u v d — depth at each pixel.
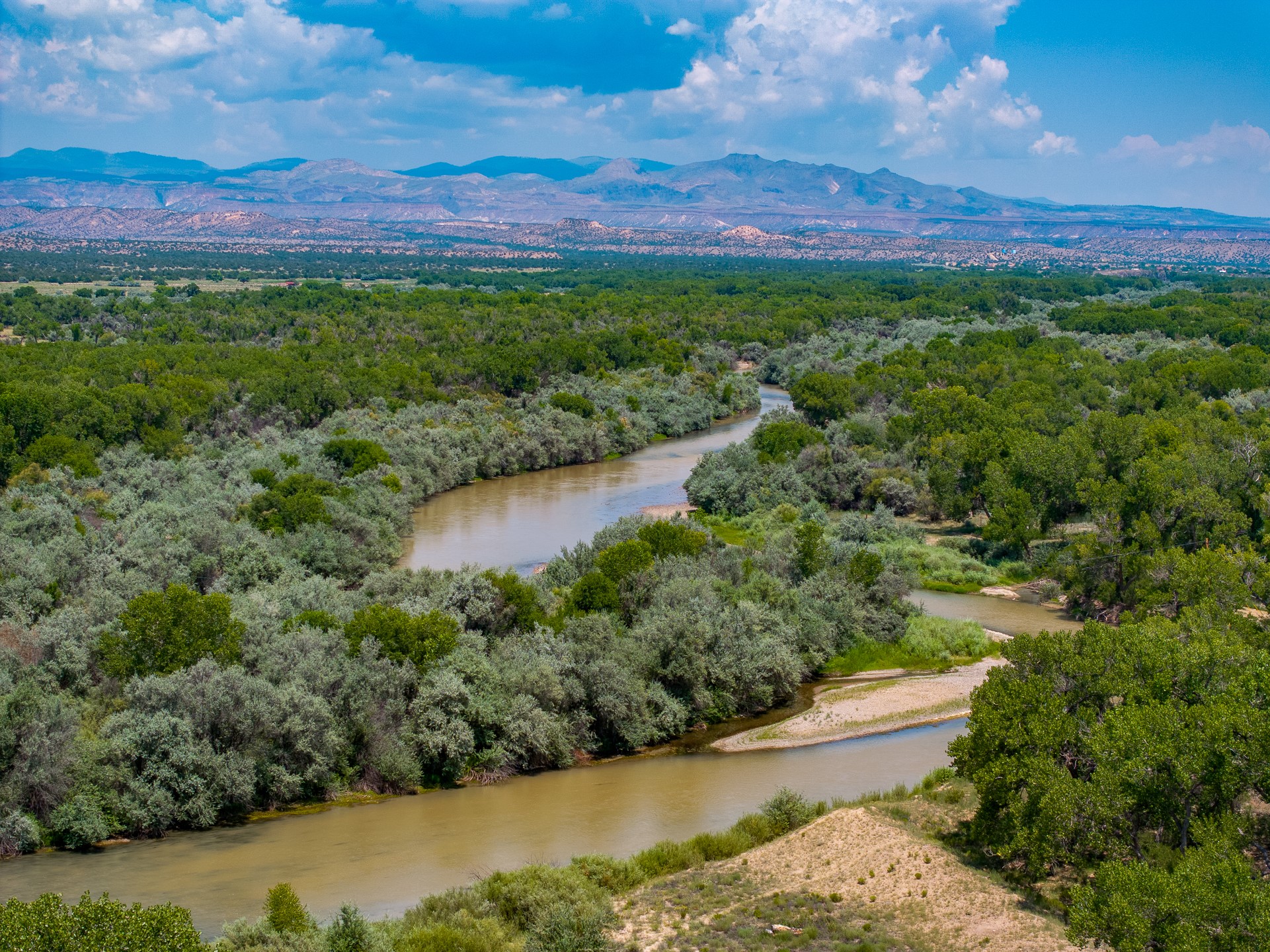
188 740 47.25
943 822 44.41
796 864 40.91
